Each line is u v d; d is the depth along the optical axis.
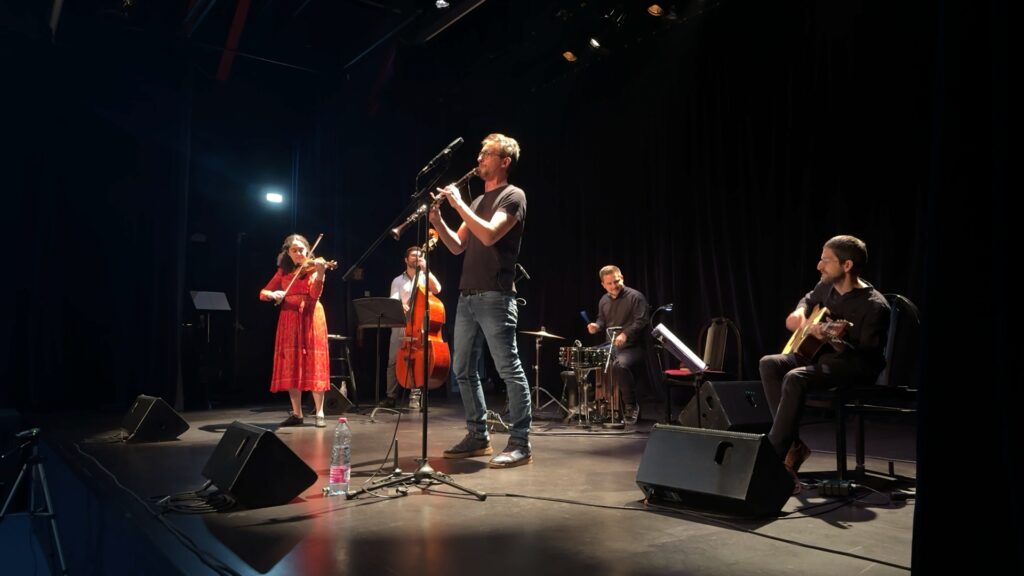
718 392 3.56
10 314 6.71
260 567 1.76
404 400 7.21
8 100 6.78
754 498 2.21
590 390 5.61
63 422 5.34
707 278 6.59
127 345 7.13
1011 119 1.21
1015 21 1.21
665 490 2.40
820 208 5.70
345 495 2.58
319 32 7.84
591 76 7.73
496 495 2.60
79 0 6.76
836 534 2.07
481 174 3.32
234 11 6.86
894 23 5.21
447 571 1.73
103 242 7.17
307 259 4.86
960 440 1.29
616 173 7.55
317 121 8.77
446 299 8.82
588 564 1.79
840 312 2.88
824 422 5.12
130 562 2.24
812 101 5.77
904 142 5.12
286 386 4.75
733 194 6.40
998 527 1.24
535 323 8.43
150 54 7.29
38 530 4.13
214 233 8.61
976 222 1.29
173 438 4.23
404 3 6.83
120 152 7.29
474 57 7.89
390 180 8.92
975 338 1.28
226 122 8.62
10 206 6.75
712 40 6.59
